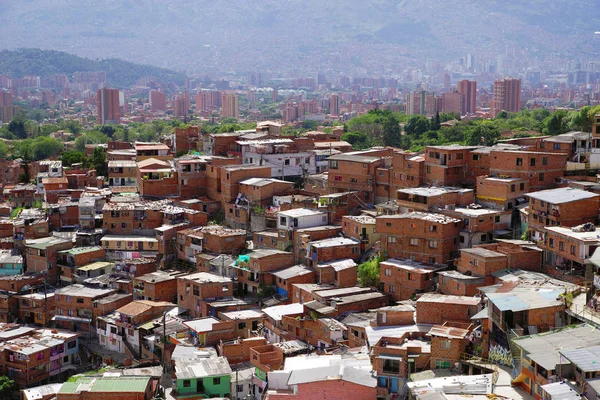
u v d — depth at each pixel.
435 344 79.94
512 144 152.62
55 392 100.00
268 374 82.06
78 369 117.81
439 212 122.31
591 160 133.62
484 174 136.00
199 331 105.19
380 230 120.06
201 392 90.56
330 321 100.94
